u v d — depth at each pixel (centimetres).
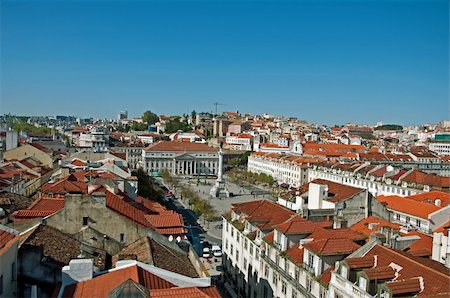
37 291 4038
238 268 9225
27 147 15525
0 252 3459
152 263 4456
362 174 18838
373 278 4912
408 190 15488
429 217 9475
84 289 3716
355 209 8825
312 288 6019
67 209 5266
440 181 15288
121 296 3203
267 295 7500
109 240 5350
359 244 6500
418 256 6131
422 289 4609
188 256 5603
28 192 12044
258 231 8150
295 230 7056
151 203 9294
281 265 7012
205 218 16400
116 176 9925
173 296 3506
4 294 3525
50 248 4528
